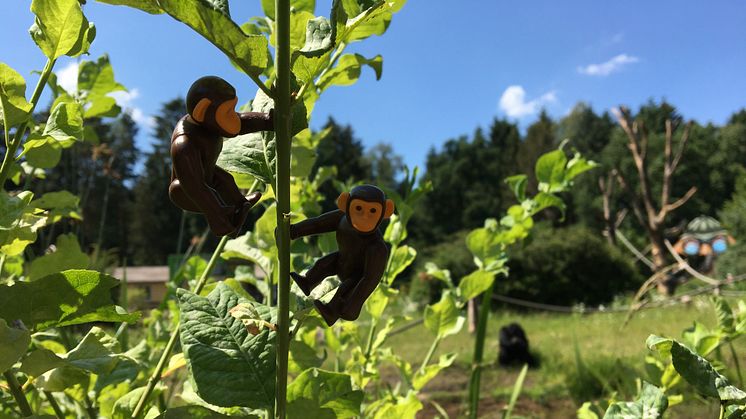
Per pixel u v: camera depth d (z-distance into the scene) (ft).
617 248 16.05
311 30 0.58
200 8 0.48
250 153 0.64
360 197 0.54
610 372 4.77
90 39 0.81
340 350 1.64
